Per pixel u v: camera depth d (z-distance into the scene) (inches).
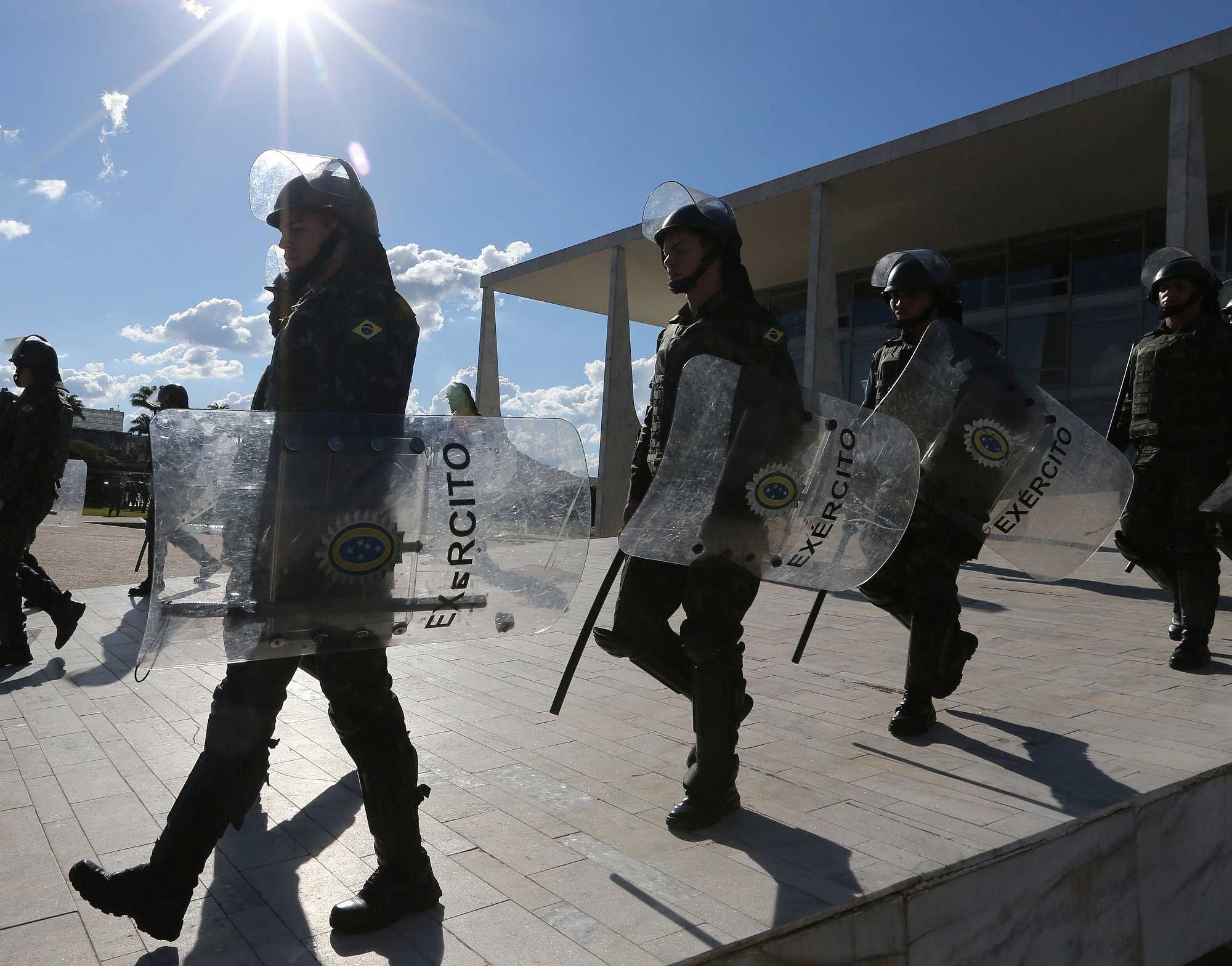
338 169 83.9
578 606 272.1
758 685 165.2
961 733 132.7
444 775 116.9
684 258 104.9
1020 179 711.1
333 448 75.2
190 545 72.3
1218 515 168.4
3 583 192.1
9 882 87.6
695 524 98.8
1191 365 174.1
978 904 88.8
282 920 79.9
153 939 76.8
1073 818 98.3
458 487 78.7
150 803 108.7
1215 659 180.7
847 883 82.9
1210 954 114.1
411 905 78.7
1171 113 542.6
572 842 94.9
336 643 74.6
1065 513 138.4
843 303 990.4
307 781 116.8
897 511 106.3
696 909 79.0
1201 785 111.9
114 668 188.7
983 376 136.4
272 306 99.0
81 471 280.4
